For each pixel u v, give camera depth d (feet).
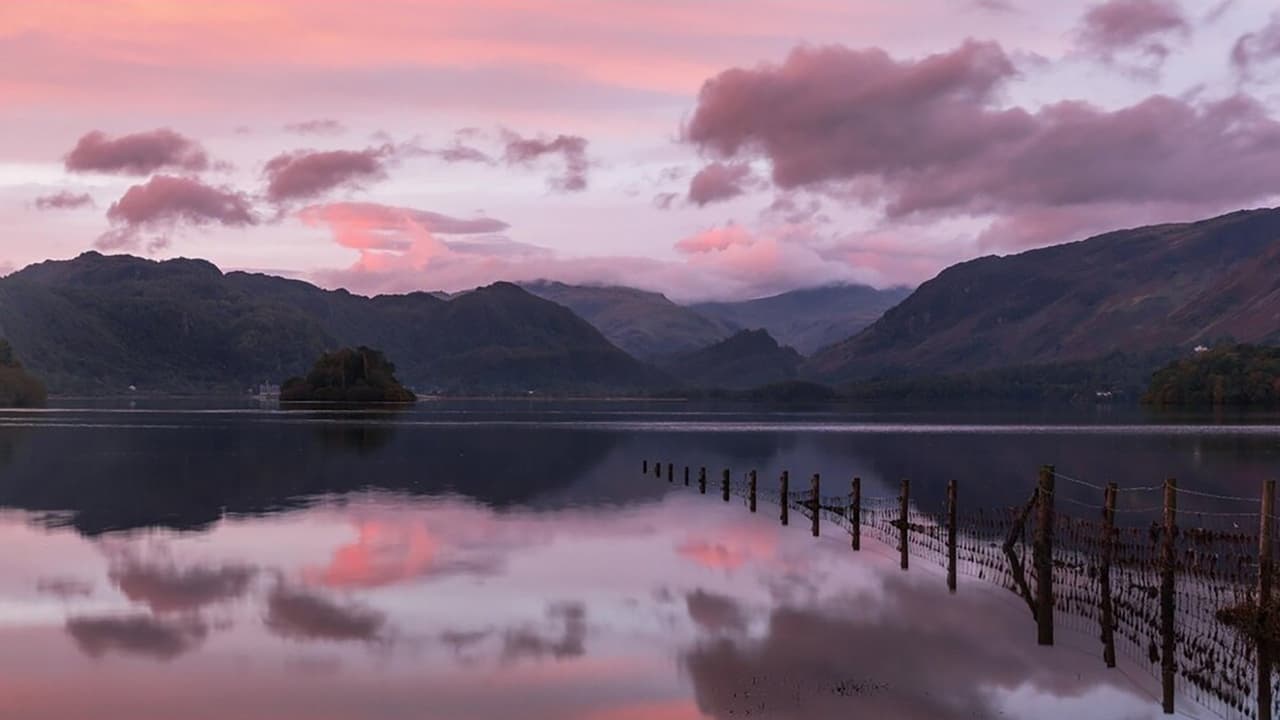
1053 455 315.37
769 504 177.17
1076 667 73.61
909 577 106.22
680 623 83.20
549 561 110.01
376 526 134.72
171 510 150.61
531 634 78.59
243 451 280.31
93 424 440.86
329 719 60.29
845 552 123.03
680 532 136.67
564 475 223.92
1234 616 84.84
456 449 304.91
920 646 77.97
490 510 155.63
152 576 98.63
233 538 123.03
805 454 316.40
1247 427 497.87
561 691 65.67
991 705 65.67
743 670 70.69
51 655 71.31
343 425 453.99
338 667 69.51
